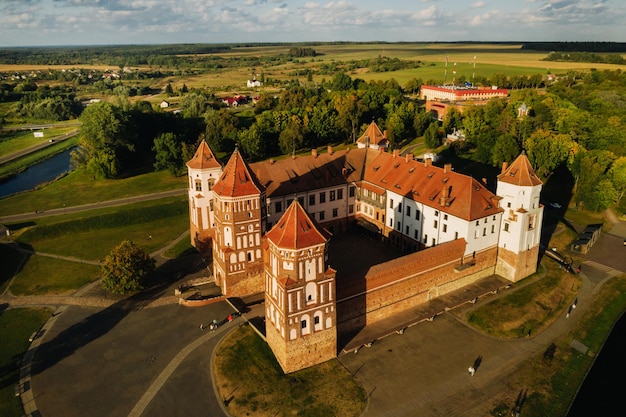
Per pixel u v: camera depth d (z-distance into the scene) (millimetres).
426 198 87500
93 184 140625
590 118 159000
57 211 117812
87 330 71875
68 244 102500
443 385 60781
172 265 91188
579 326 73312
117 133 153875
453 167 143500
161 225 112188
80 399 58375
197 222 94000
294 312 60406
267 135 168125
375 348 67688
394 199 94875
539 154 131000
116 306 77938
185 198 125625
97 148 149500
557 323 74000
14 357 66125
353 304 69000
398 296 73750
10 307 78188
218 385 60500
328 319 63562
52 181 148125
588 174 114812
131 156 160250
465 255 80375
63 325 73188
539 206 83000
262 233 79500
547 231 104312
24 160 175625
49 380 61594
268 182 92625
